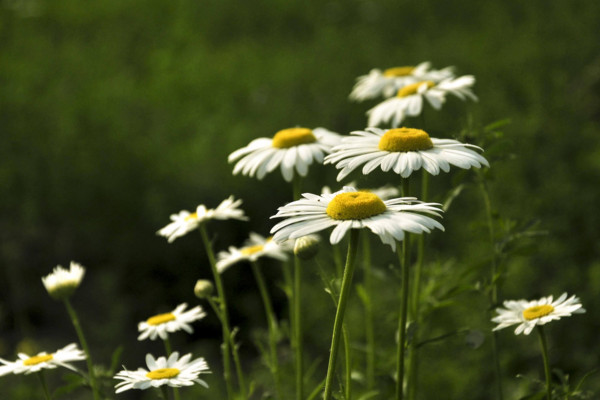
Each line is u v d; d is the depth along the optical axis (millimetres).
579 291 5066
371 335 3646
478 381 4633
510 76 9062
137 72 11867
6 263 7281
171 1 14500
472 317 4801
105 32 13469
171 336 6816
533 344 4844
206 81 10805
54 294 2826
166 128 9375
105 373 2904
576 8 11375
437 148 2350
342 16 13961
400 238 1848
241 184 7578
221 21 14133
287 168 3039
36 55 11828
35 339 6703
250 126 9047
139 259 7375
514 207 5809
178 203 7480
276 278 6965
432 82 3707
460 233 6086
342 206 1955
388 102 3660
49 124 8969
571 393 2588
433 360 4809
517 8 12508
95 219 7621
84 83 10820
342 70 10570
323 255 6363
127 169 8047
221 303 3020
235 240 7309
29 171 8070
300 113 9211
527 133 6832
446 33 12227
